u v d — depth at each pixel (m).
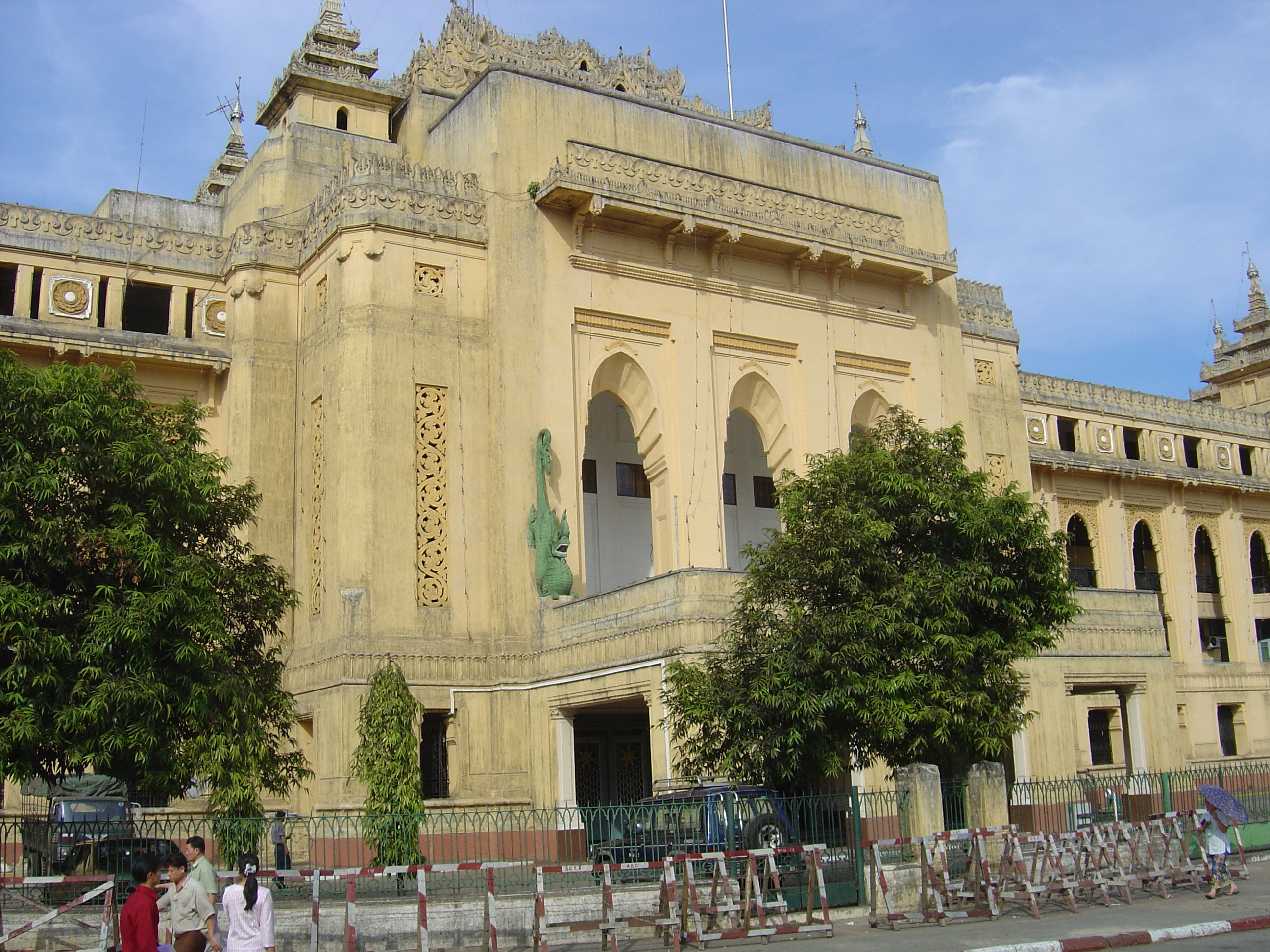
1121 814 26.84
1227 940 13.66
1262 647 44.69
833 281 31.88
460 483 26.77
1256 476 46.47
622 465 33.66
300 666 26.59
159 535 17.08
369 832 20.67
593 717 28.28
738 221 29.39
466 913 15.75
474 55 34.59
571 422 27.58
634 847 17.73
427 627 25.73
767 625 18.58
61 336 27.36
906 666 17.64
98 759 15.41
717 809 17.03
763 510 35.56
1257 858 22.44
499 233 27.72
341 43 33.72
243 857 15.13
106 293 28.86
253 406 28.47
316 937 14.09
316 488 27.61
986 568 17.97
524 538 26.59
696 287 29.84
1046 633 18.75
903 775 17.38
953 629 17.83
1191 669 42.44
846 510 18.03
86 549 16.20
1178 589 43.09
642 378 29.12
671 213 28.59
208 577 17.00
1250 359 50.72
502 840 22.00
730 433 35.38
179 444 17.78
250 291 28.94
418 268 27.38
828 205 31.59
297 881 17.55
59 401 16.47
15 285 27.73
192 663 16.81
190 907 11.29
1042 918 15.85
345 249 26.92
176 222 32.47
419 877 14.19
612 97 29.92
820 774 18.11
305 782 26.16
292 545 28.17
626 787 28.39
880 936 14.75
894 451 19.20
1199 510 44.72
